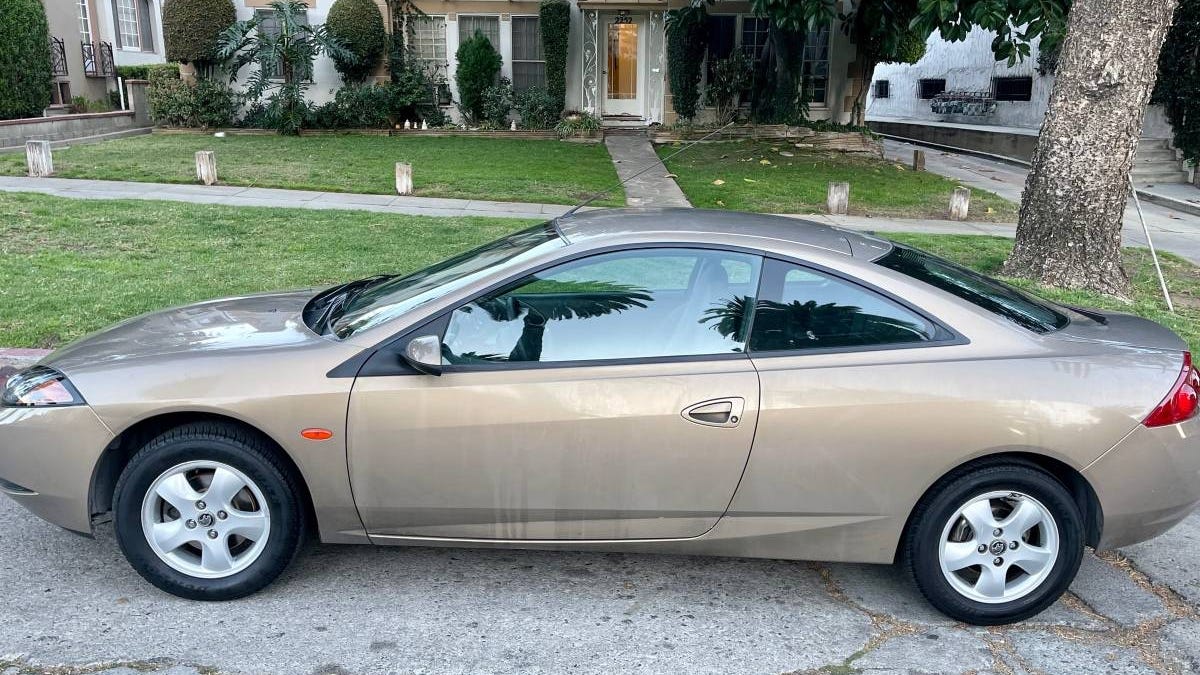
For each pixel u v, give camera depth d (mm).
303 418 3338
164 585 3480
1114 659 3283
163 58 23266
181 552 3529
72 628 3314
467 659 3193
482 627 3404
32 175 13727
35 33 17391
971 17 14344
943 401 3283
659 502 3412
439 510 3455
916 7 17969
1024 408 3279
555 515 3455
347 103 19688
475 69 20141
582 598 3643
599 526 3477
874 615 3561
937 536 3408
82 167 14555
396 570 3826
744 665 3195
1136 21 8156
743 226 3742
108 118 19234
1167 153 18531
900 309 3428
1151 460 3328
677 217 3908
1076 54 8445
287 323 3848
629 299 3465
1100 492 3352
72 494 3434
